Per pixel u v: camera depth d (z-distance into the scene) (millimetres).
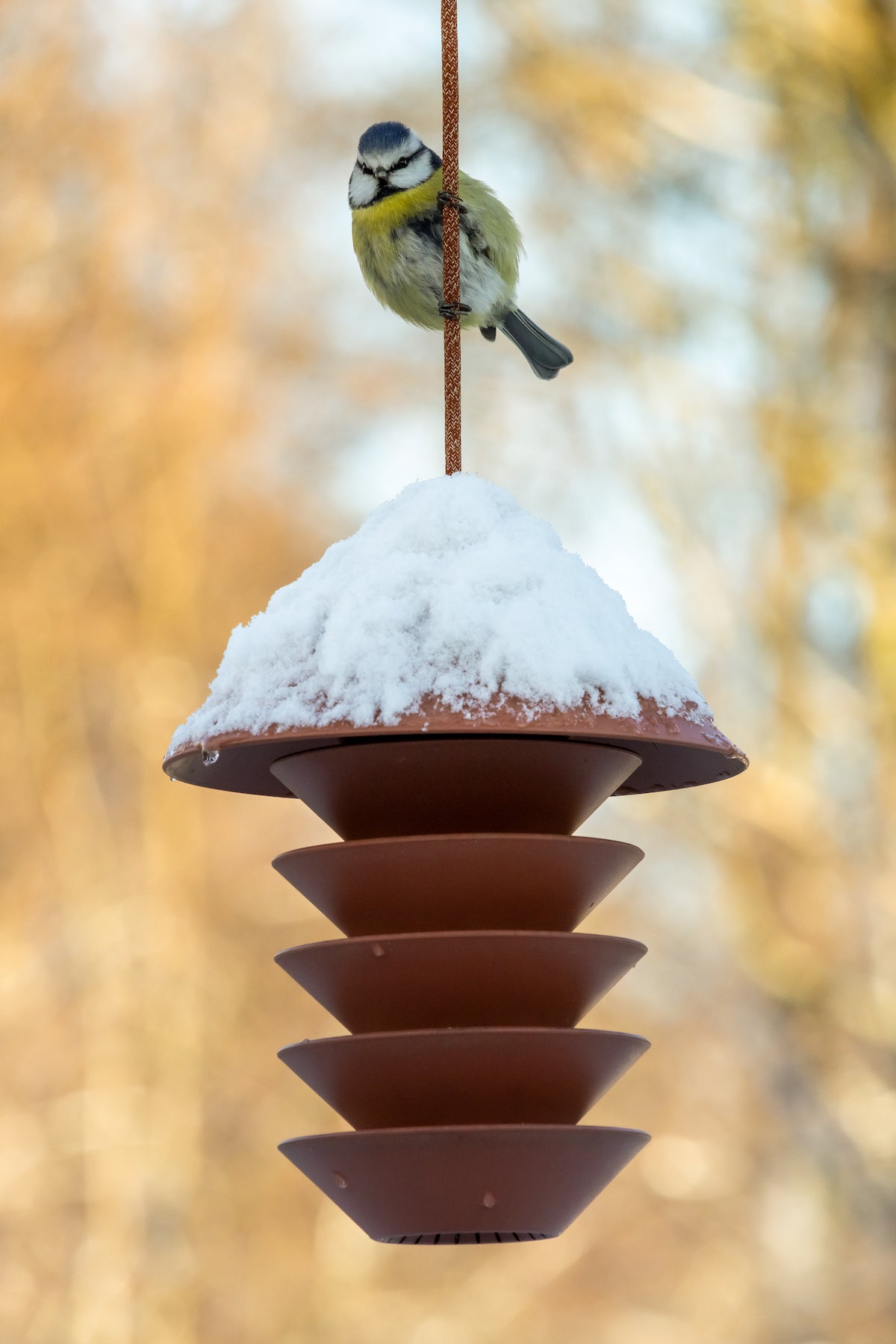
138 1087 17984
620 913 16391
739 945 13953
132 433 19297
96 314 19062
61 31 18859
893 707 12883
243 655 2932
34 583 19047
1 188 18797
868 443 13617
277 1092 18828
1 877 18609
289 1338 17797
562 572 2943
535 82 14953
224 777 3307
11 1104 17828
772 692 13523
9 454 18812
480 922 2912
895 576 13078
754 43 14188
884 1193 13852
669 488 13844
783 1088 14516
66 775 18891
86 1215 17688
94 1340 17047
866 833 13406
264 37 18938
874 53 13547
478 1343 18172
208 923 19141
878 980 13203
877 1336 13594
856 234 13906
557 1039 2822
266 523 20609
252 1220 18344
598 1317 18625
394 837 2984
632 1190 18953
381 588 2873
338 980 2916
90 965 18391
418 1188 2828
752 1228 15602
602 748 2980
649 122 14867
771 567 13586
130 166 18906
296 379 19984
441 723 2689
